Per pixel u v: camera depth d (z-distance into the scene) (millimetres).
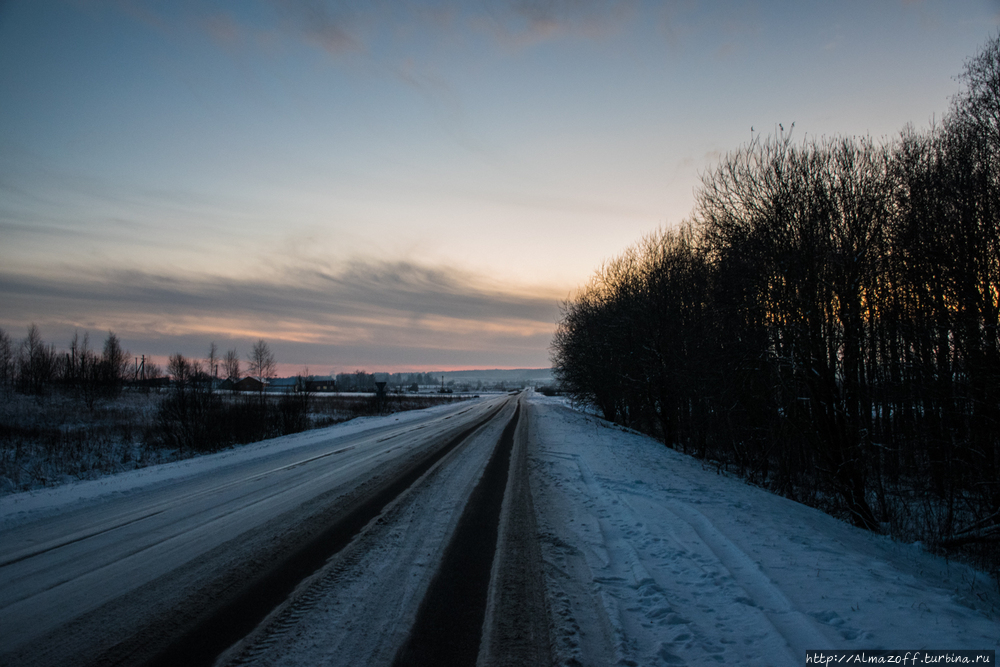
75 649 3684
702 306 18188
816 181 12273
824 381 11625
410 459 13414
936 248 12016
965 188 12070
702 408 19484
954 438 11594
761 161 13328
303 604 4496
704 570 5516
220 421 20984
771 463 16047
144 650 3674
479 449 15578
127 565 5449
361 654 3662
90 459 16594
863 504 11234
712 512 8438
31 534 6672
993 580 7180
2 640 3805
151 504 8406
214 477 11047
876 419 14148
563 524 7340
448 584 5023
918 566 7215
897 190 12992
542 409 41656
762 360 12891
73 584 4918
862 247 11922
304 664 3514
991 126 11922
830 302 11898
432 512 7871
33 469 14250
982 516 10820
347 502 8484
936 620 4477
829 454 11875
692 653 3766
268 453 15156
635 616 4383
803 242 12047
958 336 11453
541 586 5020
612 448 17203
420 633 4008
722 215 14602
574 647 3805
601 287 29438
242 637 3881
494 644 3846
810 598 4883
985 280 11391
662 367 21172
